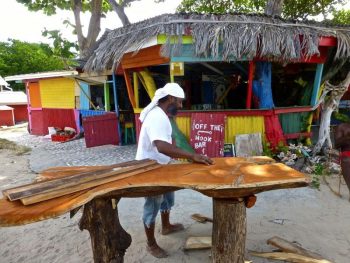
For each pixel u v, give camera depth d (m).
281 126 7.88
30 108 15.57
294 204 5.10
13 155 10.04
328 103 7.39
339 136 4.17
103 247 3.02
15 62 33.81
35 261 3.81
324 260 3.40
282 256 3.52
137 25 8.05
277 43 6.58
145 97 10.53
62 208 2.26
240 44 6.48
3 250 4.12
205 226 4.43
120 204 5.32
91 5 14.54
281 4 9.63
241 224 3.07
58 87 14.09
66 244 4.17
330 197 5.34
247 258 3.59
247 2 14.37
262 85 7.58
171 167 3.19
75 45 16.53
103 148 10.41
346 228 4.27
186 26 6.82
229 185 2.58
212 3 14.82
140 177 2.83
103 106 12.69
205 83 10.34
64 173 3.21
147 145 3.51
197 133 7.47
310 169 6.63
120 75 11.28
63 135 12.79
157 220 4.64
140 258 3.69
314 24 7.91
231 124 7.57
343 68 8.34
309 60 7.44
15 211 2.25
